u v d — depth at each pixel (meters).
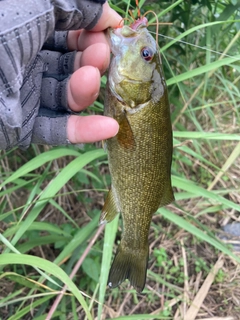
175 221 0.33
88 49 0.23
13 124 0.19
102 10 0.21
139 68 0.22
